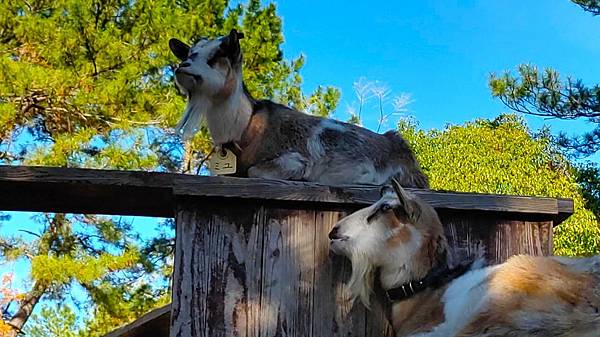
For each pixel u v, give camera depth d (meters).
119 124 4.39
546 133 6.44
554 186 5.52
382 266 1.41
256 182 1.42
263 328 1.37
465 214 1.49
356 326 1.41
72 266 4.23
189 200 1.41
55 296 5.00
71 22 4.30
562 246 5.25
